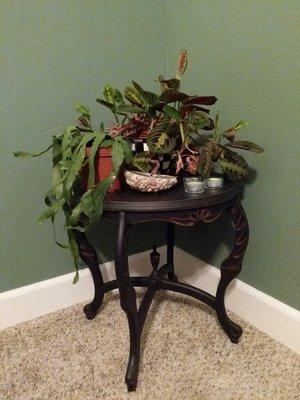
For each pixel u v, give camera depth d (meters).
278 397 1.00
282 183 1.12
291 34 1.00
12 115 1.20
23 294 1.35
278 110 1.08
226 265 1.16
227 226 1.37
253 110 1.16
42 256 1.37
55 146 1.08
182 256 1.63
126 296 0.98
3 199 1.25
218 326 1.30
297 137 1.04
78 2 1.23
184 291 1.27
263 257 1.24
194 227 1.54
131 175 1.00
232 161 1.08
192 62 1.35
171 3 1.39
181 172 1.13
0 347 1.22
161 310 1.40
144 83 1.45
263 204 1.20
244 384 1.04
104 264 1.53
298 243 1.11
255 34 1.10
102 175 0.99
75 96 1.30
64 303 1.45
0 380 1.08
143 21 1.38
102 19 1.29
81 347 1.21
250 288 1.30
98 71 1.33
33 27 1.17
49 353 1.19
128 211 0.95
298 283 1.13
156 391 1.03
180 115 1.02
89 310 1.35
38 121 1.25
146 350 1.18
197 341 1.23
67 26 1.23
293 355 1.16
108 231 1.51
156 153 1.00
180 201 0.96
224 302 1.27
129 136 1.07
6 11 1.12
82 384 1.06
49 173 1.31
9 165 1.23
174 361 1.14
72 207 1.04
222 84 1.25
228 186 1.09
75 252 1.10
